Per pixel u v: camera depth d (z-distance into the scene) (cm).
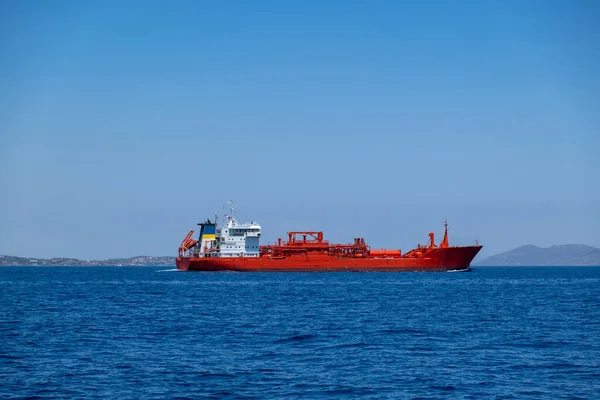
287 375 4650
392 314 8700
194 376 4616
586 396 4112
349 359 5228
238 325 7412
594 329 7138
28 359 5238
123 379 4528
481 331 6919
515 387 4331
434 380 4509
